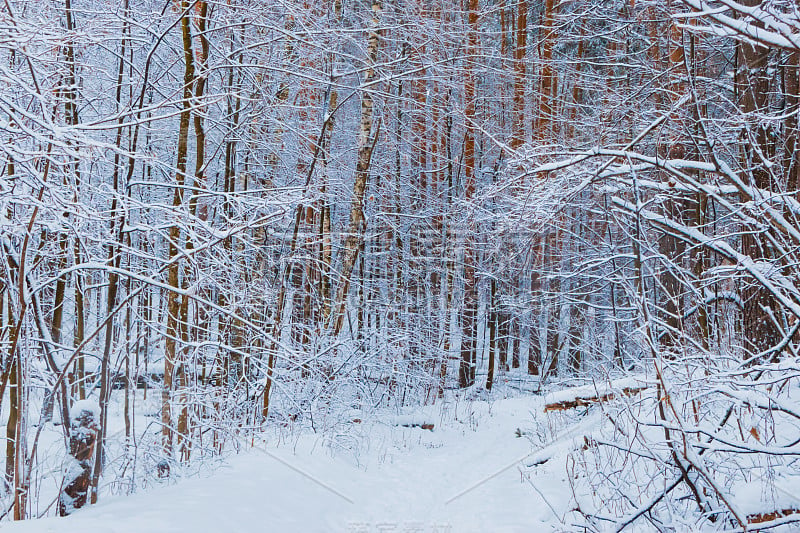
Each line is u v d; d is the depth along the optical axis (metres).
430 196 19.66
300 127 14.48
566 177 8.30
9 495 6.30
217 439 8.77
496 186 9.46
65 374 6.36
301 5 11.23
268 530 5.79
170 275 8.23
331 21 13.10
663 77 11.05
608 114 11.31
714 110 11.48
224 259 7.86
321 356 11.16
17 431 5.73
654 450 5.71
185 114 8.59
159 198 11.82
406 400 16.03
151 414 7.96
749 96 8.05
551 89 18.48
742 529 5.13
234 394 9.66
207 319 9.24
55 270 7.17
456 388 19.31
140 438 7.20
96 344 7.95
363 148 14.85
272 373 9.50
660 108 10.56
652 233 10.45
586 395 11.30
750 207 6.17
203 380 9.55
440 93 17.95
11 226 5.84
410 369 16.16
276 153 13.86
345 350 12.44
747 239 8.01
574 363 19.30
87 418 5.83
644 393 6.30
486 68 17.34
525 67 19.72
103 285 7.29
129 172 7.96
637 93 11.23
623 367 8.47
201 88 9.12
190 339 8.45
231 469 7.75
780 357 6.31
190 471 7.62
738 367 5.64
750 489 5.71
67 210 5.90
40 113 6.38
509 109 20.06
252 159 13.64
